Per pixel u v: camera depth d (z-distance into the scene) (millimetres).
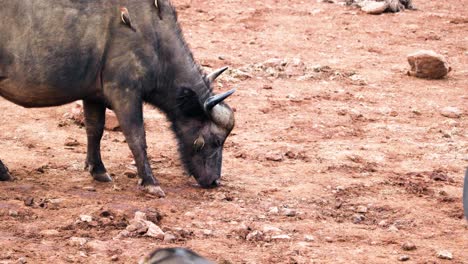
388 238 27812
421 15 67125
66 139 36562
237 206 30016
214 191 31672
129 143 30547
